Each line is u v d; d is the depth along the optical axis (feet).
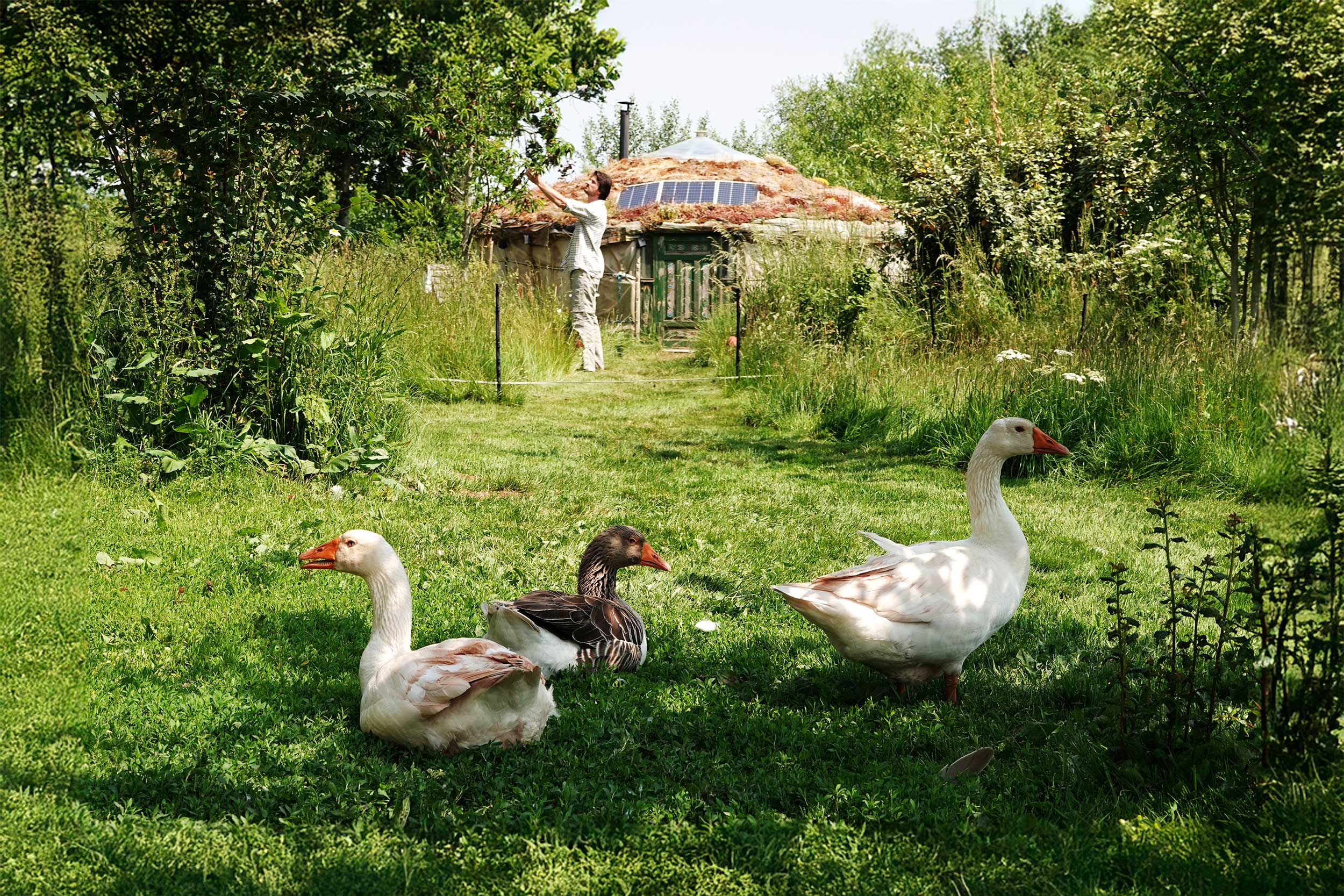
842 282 57.98
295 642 17.28
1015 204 54.90
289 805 11.96
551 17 72.28
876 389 44.47
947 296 52.75
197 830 11.19
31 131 29.19
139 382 28.84
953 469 36.50
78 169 31.14
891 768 13.48
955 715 15.49
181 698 14.76
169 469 27.12
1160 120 49.34
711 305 69.97
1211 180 50.52
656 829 11.49
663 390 54.75
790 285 60.44
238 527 23.68
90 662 15.89
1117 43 49.75
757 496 31.22
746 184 80.43
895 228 62.44
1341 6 42.98
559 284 76.43
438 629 18.17
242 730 13.76
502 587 20.94
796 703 16.07
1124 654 13.53
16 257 28.25
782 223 73.67
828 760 13.84
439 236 66.18
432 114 52.49
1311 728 12.35
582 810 12.04
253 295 30.37
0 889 9.96
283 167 32.53
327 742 13.55
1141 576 23.18
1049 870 10.91
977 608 15.57
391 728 13.29
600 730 14.08
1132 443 34.68
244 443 28.53
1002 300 50.26
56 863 10.39
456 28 58.23
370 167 51.70
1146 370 37.11
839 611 15.14
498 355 49.21
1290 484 30.25
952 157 58.80
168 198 30.22
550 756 13.33
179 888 10.12
